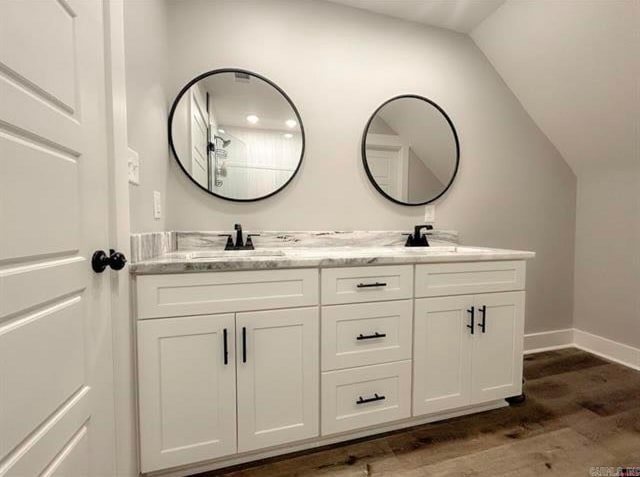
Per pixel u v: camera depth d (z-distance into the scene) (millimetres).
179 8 1677
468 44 2246
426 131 2146
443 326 1521
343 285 1361
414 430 1494
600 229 2379
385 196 2078
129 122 1138
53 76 711
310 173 1925
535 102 2305
